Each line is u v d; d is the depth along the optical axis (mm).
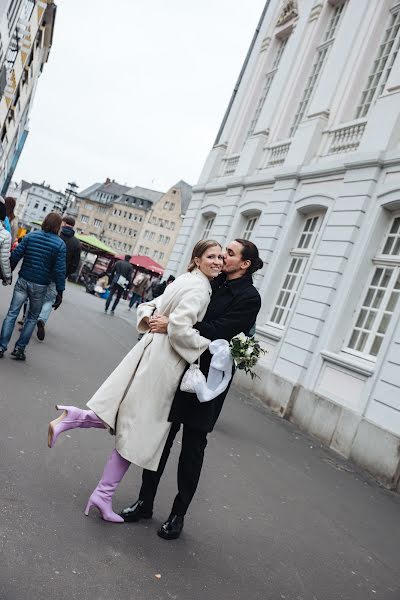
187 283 3557
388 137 10219
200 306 3479
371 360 9180
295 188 12883
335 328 10008
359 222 10250
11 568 2693
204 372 3553
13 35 20203
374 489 6953
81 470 4219
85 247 37531
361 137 11406
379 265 9836
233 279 3771
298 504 5254
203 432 3572
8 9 17031
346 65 12727
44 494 3611
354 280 9977
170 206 113875
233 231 15523
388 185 9867
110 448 4922
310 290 10930
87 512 3508
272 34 17547
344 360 9383
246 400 10766
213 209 17422
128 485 4242
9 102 24594
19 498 3439
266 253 13062
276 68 17109
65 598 2596
